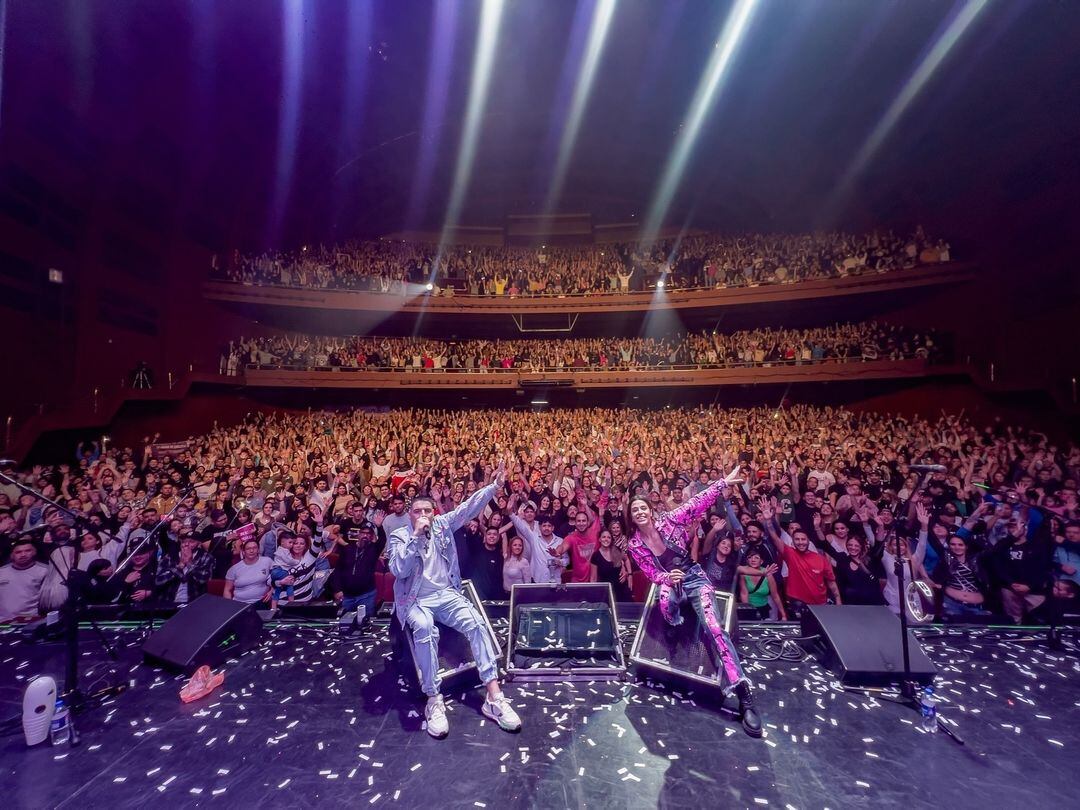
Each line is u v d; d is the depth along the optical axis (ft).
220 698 10.75
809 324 56.49
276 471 30.91
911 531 16.43
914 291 46.98
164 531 19.08
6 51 32.35
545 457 33.88
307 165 57.72
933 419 44.04
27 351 35.70
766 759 8.52
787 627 13.99
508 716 9.49
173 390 44.42
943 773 8.12
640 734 9.25
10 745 9.17
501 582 17.04
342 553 17.58
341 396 58.95
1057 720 9.57
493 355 59.31
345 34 45.11
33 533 18.11
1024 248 38.45
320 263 59.72
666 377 53.72
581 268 64.39
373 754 8.80
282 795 7.83
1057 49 33.55
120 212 43.37
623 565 17.28
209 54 41.29
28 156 35.60
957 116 42.06
